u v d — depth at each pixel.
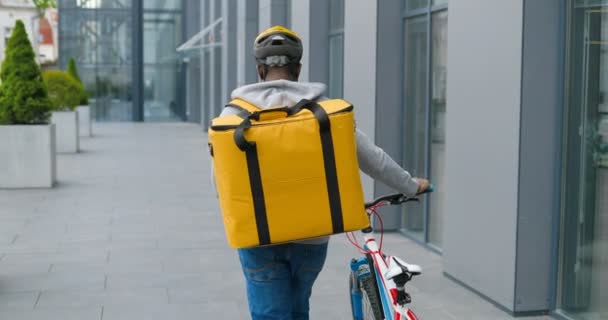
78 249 8.34
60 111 20.28
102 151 20.47
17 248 8.40
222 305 6.15
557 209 5.55
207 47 27.14
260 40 3.48
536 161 5.52
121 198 12.21
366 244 3.54
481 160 6.06
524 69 5.43
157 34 35.53
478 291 6.21
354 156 3.15
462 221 6.45
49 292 6.54
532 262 5.61
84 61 35.16
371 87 9.05
